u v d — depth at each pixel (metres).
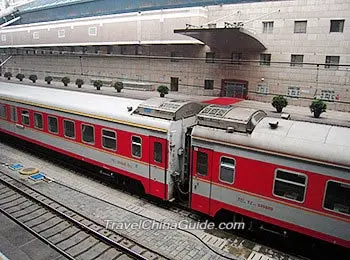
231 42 25.19
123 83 34.22
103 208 10.22
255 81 26.66
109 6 37.88
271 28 25.28
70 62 40.94
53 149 13.79
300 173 7.26
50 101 13.49
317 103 21.25
